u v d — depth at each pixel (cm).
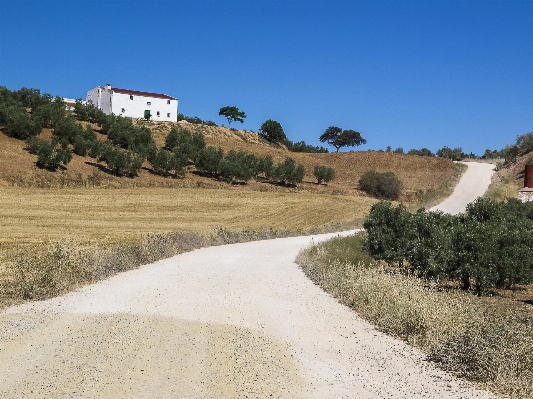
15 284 1173
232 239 2891
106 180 5053
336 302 1227
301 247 2559
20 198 4028
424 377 684
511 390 634
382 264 2003
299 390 611
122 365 665
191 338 816
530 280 1527
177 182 5609
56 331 831
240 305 1126
